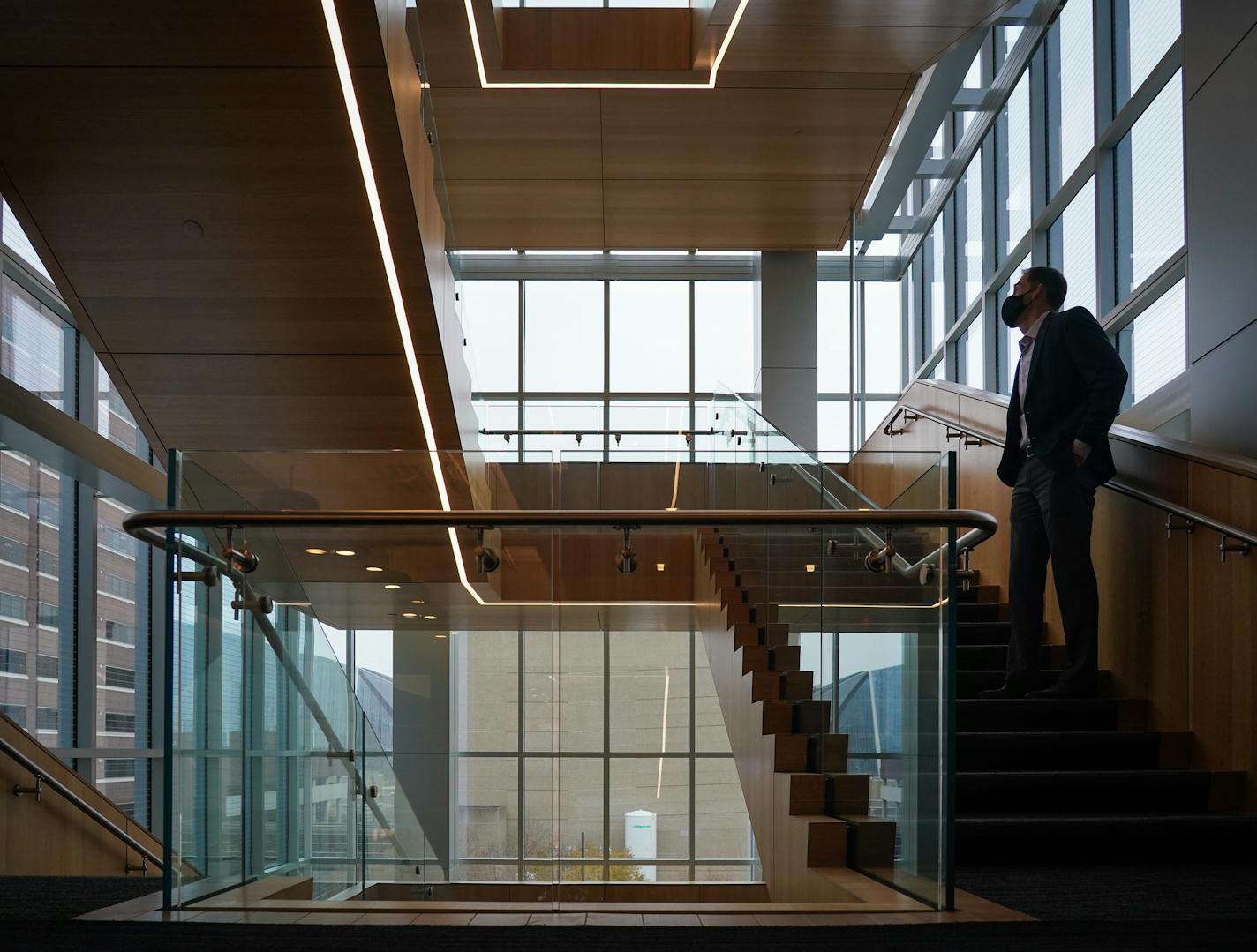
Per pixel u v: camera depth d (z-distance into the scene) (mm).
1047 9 9859
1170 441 5031
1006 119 11188
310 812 3549
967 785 4328
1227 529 4414
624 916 3014
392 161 6270
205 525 3377
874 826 3496
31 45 5363
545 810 3684
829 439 14883
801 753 3873
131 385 8375
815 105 9805
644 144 10516
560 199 11727
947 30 8469
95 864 7055
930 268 13922
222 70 5562
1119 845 4016
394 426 8844
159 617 10914
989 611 6344
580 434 9312
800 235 12867
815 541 3938
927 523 3154
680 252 15266
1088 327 4844
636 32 9430
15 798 6207
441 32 8555
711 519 3529
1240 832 4043
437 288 7625
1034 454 4926
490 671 3697
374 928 2818
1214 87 5508
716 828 3713
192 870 3262
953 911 3064
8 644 8516
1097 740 4664
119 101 5762
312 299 7414
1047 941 2623
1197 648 4734
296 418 8781
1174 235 7562
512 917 3021
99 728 9781
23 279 8734
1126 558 5375
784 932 2748
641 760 3723
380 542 3664
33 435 7500
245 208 6582
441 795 3631
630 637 3756
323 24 5297
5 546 8492
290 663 3576
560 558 3744
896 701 3375
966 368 12148
